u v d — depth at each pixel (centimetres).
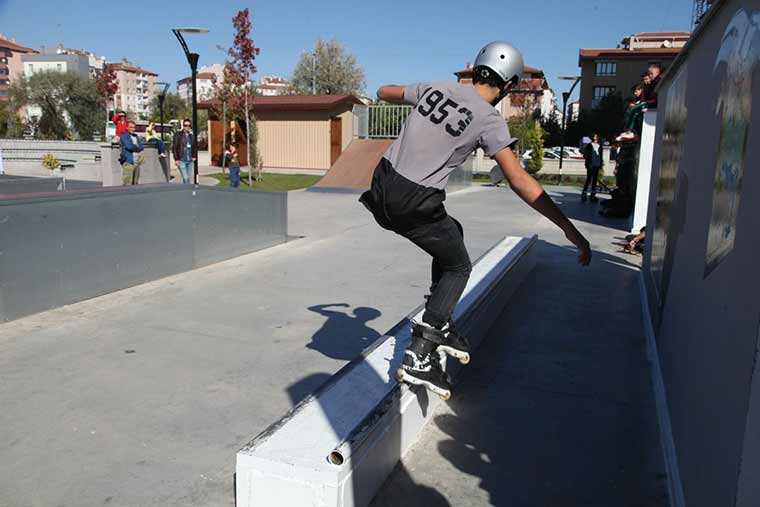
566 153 3653
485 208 1377
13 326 496
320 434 251
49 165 1923
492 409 361
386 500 268
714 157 267
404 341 361
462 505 265
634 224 990
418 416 326
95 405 362
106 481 285
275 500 235
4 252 496
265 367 426
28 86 4856
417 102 267
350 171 1848
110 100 4950
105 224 593
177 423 342
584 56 5475
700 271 277
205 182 2009
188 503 270
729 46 251
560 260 808
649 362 441
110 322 517
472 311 439
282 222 914
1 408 355
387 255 834
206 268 741
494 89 267
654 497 273
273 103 2614
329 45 5272
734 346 192
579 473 293
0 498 271
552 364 434
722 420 199
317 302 595
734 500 172
